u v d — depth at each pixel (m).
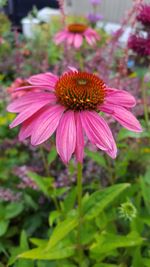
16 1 1.30
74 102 0.27
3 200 0.43
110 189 0.30
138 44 0.41
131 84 0.50
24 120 0.26
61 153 0.24
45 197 0.44
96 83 0.29
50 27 0.90
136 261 0.33
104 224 0.35
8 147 0.48
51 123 0.26
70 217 0.30
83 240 0.33
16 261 0.35
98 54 0.59
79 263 0.34
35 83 0.30
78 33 0.59
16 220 0.44
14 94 0.45
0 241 0.41
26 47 0.78
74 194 0.36
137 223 0.35
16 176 0.47
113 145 0.25
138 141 0.45
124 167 0.42
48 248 0.28
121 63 0.45
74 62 0.59
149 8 0.42
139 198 0.38
